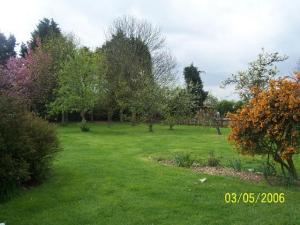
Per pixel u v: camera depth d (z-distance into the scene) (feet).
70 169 34.30
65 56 116.67
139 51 148.05
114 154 45.78
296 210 22.27
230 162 36.27
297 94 26.96
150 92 91.76
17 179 25.90
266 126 27.91
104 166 35.81
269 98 27.76
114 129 94.94
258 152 29.81
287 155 27.48
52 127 31.55
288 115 26.76
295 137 27.02
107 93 114.01
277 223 20.16
